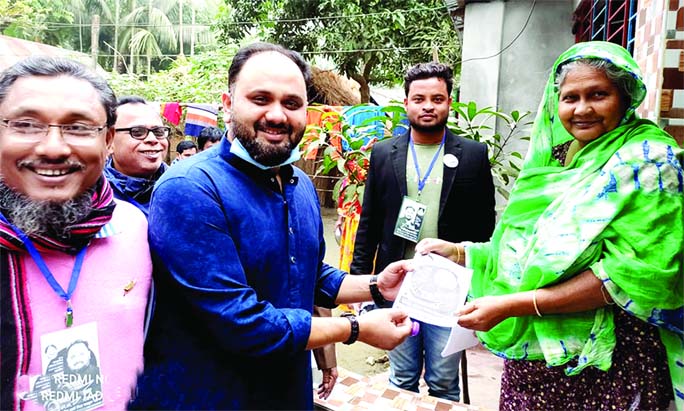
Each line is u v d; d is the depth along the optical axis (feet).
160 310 3.94
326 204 31.81
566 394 4.67
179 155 13.64
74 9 60.70
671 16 5.27
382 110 11.02
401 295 5.33
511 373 5.15
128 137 6.64
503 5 14.17
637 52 6.45
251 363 3.99
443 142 7.60
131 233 3.79
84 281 3.39
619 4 10.81
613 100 4.36
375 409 6.36
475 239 7.50
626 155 4.16
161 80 34.24
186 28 66.54
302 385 4.38
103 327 3.41
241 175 4.07
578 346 4.45
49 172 3.22
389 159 7.70
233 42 35.58
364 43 28.91
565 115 4.59
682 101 5.32
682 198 4.07
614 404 4.39
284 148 4.02
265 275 4.01
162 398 3.83
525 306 4.43
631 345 4.35
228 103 4.25
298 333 3.71
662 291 3.95
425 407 6.41
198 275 3.64
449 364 7.38
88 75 3.42
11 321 3.11
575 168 4.70
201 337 3.92
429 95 7.32
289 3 30.48
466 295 5.35
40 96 3.17
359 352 12.16
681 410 4.17
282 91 3.93
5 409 3.06
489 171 7.49
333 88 28.84
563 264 4.23
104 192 3.61
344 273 5.40
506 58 14.44
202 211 3.70
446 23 28.14
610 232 4.15
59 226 3.25
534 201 4.94
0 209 3.25
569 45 14.14
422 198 7.46
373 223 7.91
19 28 46.03
